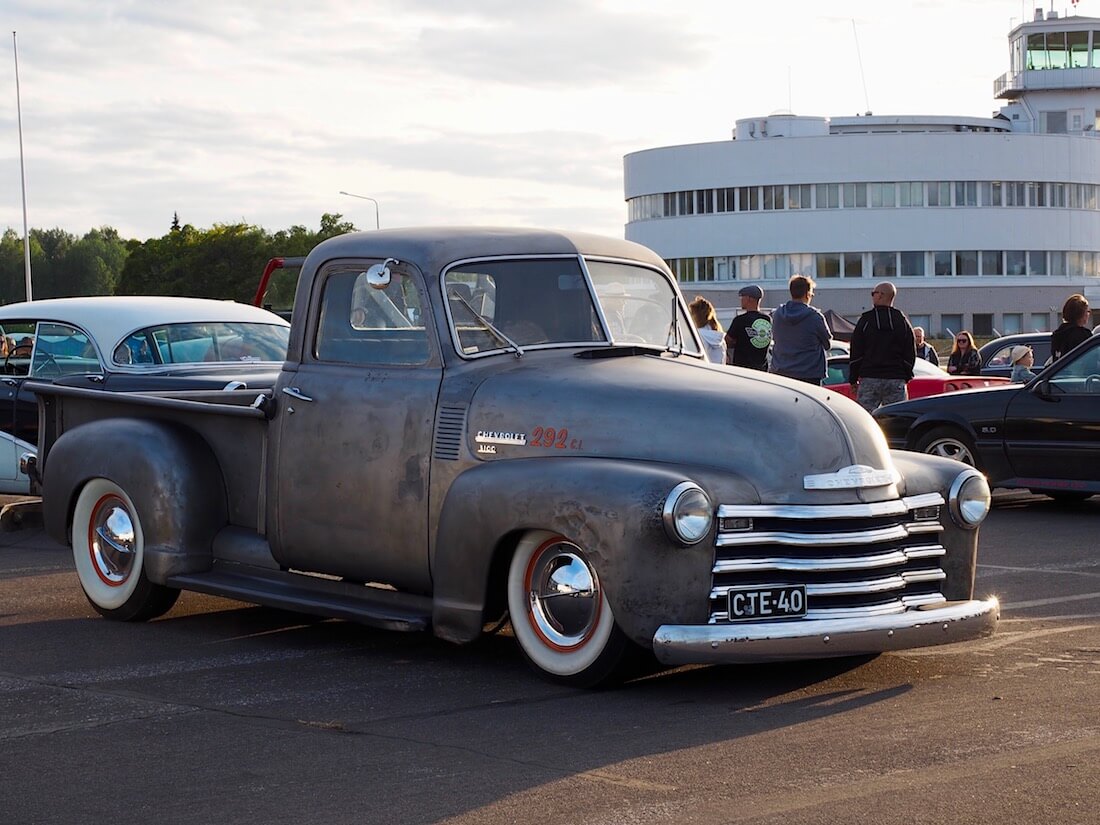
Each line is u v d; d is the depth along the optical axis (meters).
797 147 87.62
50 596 8.97
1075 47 92.94
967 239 87.62
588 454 6.29
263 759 5.18
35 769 5.12
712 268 90.25
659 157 91.75
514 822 4.40
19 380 12.26
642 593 5.83
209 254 87.06
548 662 6.28
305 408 7.29
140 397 8.02
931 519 6.47
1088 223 90.00
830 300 87.88
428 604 6.78
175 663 6.94
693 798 4.57
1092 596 8.49
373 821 4.46
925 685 6.15
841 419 6.29
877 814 4.35
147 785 4.90
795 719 5.59
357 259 7.25
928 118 90.38
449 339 6.85
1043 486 12.96
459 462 6.63
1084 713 5.54
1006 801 4.44
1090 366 12.76
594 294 7.22
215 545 7.77
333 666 6.82
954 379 17.44
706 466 6.05
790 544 5.97
